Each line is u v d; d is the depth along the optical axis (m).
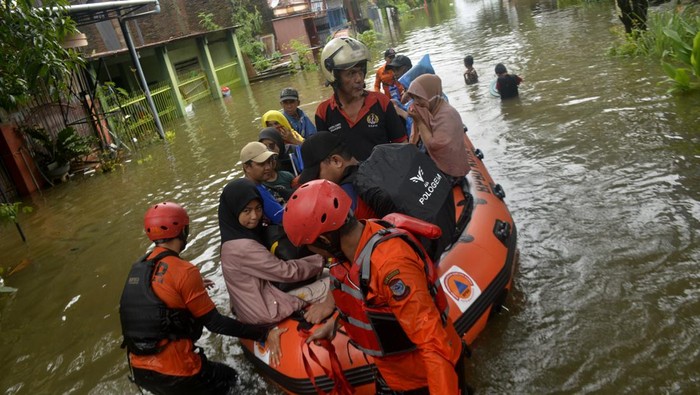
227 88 23.08
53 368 4.65
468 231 4.05
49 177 11.57
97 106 14.80
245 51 27.55
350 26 38.72
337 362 2.83
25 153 11.20
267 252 3.79
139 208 8.64
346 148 3.37
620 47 10.88
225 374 3.84
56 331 5.29
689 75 8.34
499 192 5.03
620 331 3.55
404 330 2.07
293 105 6.15
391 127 4.14
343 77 3.91
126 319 3.38
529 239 4.91
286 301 3.79
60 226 8.55
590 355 3.42
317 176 3.37
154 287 3.33
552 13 20.08
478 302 3.57
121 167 11.95
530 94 9.54
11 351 5.09
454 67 13.96
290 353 3.52
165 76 19.27
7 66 8.66
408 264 2.05
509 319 3.93
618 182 5.57
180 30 26.59
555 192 5.71
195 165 10.70
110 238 7.54
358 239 2.17
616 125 7.15
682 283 3.84
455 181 4.62
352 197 3.32
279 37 30.39
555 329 3.72
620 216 4.91
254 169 4.18
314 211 2.10
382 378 2.65
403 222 2.29
